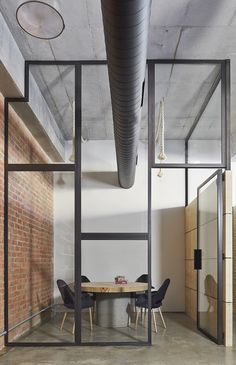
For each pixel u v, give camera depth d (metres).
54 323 5.67
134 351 5.06
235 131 8.05
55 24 2.97
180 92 6.33
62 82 5.89
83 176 7.78
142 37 2.87
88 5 4.11
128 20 2.60
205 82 6.00
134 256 6.03
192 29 4.68
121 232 5.64
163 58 5.50
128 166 6.63
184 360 4.66
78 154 5.59
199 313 6.76
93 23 4.48
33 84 5.66
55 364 4.47
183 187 9.17
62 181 5.64
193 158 8.59
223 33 4.78
